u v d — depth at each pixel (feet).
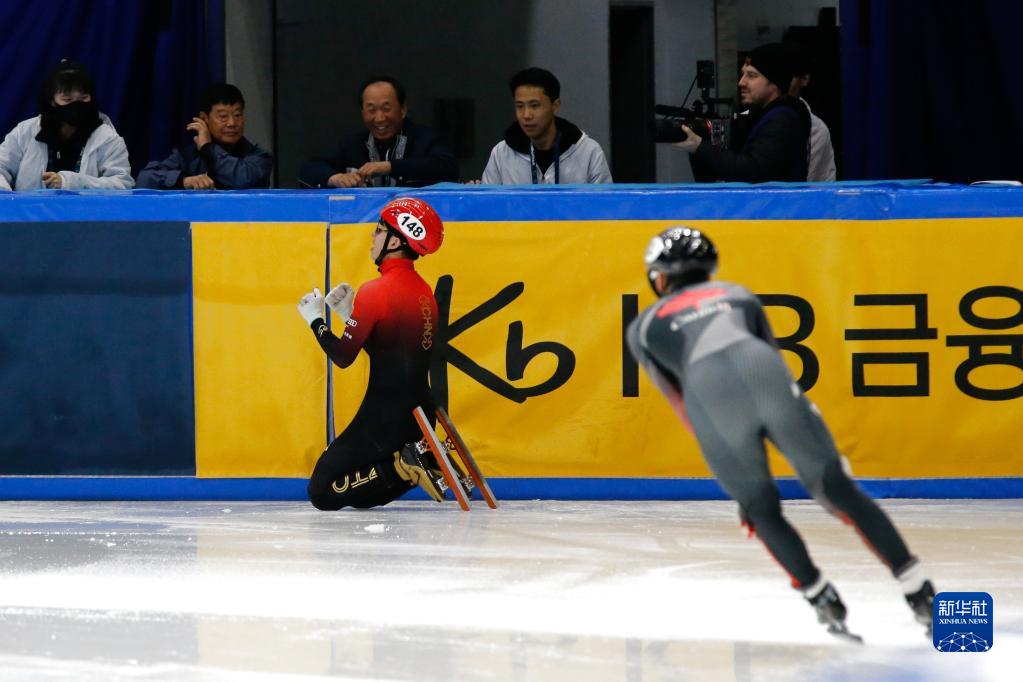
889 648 43.42
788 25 122.11
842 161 101.60
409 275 70.79
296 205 75.05
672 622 46.75
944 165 98.32
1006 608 48.21
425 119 126.72
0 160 83.87
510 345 74.95
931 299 73.82
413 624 46.55
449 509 72.18
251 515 70.28
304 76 124.36
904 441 74.08
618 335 74.54
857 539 61.52
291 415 75.20
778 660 42.16
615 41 126.41
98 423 75.51
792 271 74.02
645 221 74.28
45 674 40.86
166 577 54.19
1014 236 73.56
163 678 40.45
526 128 84.38
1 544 61.72
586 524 66.44
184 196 75.10
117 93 98.22
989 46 97.04
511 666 41.57
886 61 96.07
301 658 42.45
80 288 75.20
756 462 43.29
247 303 75.00
